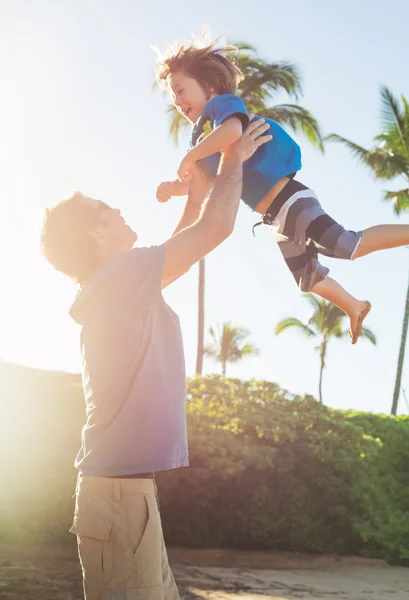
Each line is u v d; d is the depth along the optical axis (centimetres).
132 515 265
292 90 2958
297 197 332
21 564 801
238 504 1035
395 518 1112
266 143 338
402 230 314
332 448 1111
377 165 3381
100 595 264
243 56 2927
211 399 1120
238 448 1026
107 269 275
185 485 1011
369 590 840
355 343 361
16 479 950
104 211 296
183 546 1021
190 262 278
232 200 281
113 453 264
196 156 299
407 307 3675
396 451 1305
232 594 747
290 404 1165
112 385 269
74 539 941
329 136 3438
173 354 279
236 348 6469
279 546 1057
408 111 3338
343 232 320
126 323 270
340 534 1083
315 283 358
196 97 340
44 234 295
